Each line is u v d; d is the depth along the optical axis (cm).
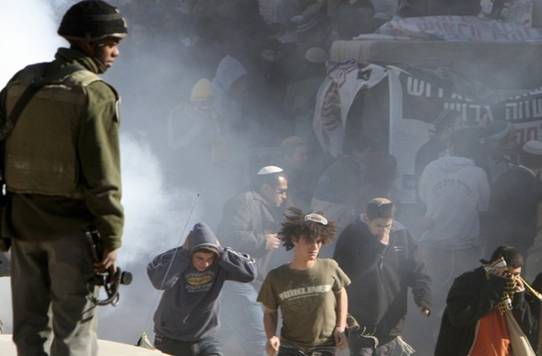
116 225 888
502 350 1739
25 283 940
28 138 894
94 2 915
